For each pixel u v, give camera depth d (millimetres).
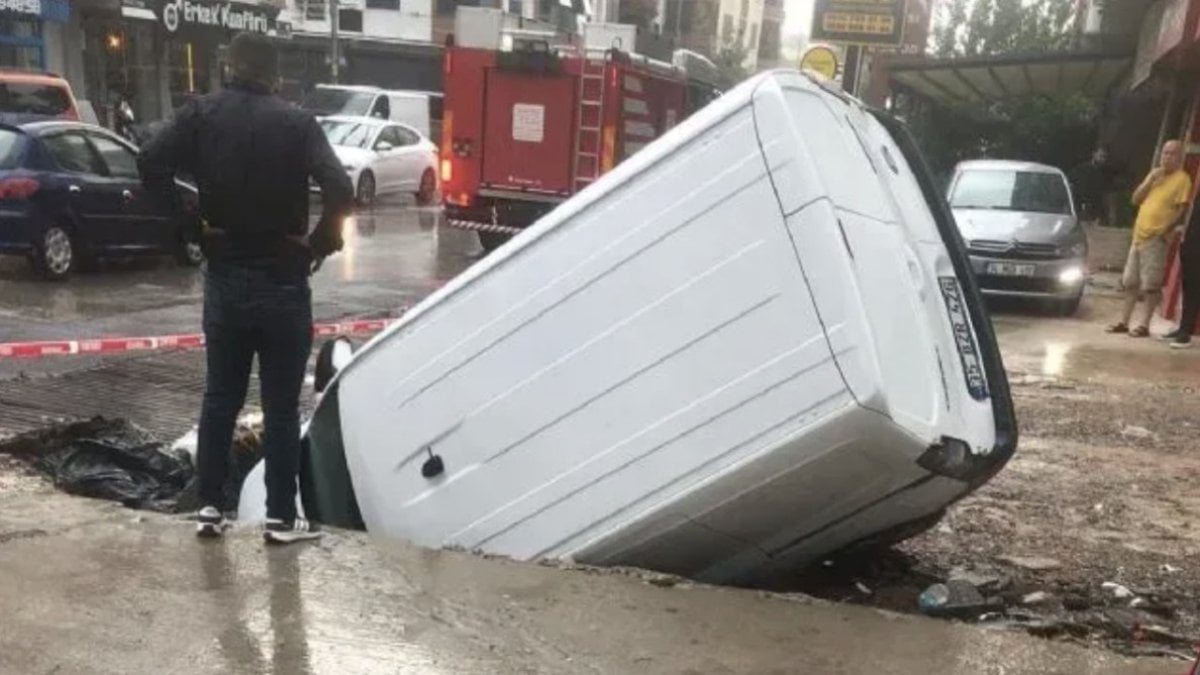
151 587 3768
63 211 11469
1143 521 5539
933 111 33375
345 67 43406
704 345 3604
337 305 11453
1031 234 13133
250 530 4336
